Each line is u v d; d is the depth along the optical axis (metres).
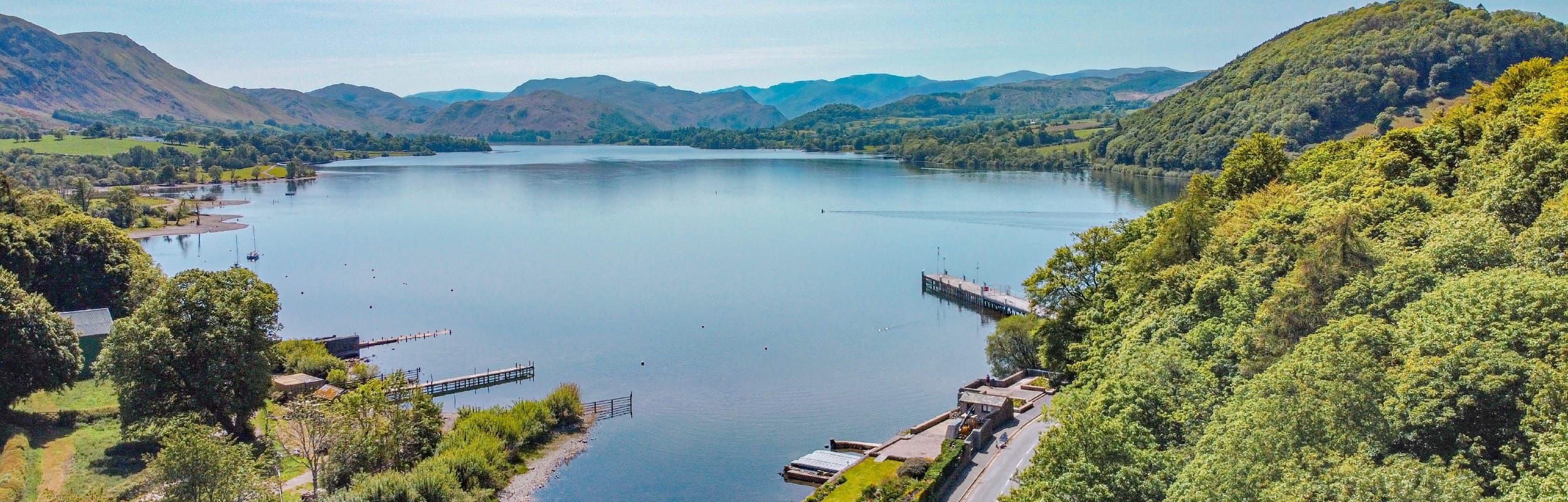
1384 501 44.00
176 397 97.94
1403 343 57.72
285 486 88.62
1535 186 81.81
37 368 99.81
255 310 102.88
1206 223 107.88
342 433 89.06
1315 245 77.81
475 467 92.69
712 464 103.19
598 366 141.00
